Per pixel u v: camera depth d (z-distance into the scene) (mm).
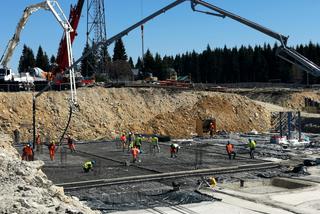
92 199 22422
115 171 29422
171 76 93188
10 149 26844
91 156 36625
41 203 13875
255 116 59094
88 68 84062
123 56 126750
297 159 35281
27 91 52125
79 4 51906
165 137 46812
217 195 23016
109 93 55562
